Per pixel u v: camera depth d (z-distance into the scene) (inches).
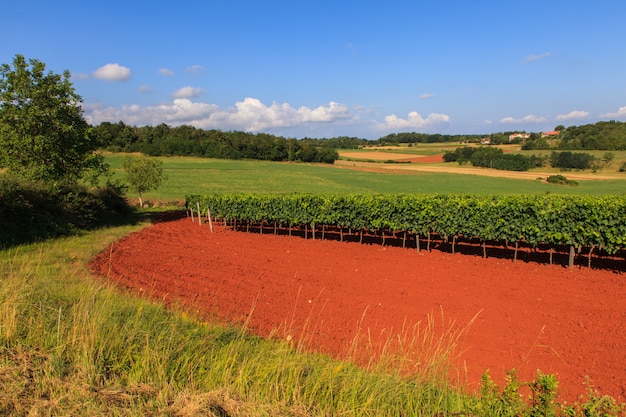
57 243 644.7
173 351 189.9
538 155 4207.7
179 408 145.1
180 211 1325.0
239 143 4461.1
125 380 164.9
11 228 633.0
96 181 979.9
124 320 231.6
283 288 434.3
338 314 353.7
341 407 154.5
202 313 335.3
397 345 283.0
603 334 300.7
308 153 4463.6
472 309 360.8
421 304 376.5
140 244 716.7
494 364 259.3
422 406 161.6
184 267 534.3
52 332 195.6
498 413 138.3
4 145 827.4
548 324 323.9
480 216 541.3
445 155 4781.0
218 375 172.6
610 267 480.4
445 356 221.5
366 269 513.3
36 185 781.3
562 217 484.1
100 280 431.5
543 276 456.4
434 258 561.3
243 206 850.1
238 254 626.2
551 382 133.3
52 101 868.0
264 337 284.8
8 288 240.5
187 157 4180.6
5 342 183.8
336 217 701.9
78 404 141.3
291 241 743.7
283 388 164.2
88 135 933.8
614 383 232.7
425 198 635.5
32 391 148.8
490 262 527.2
